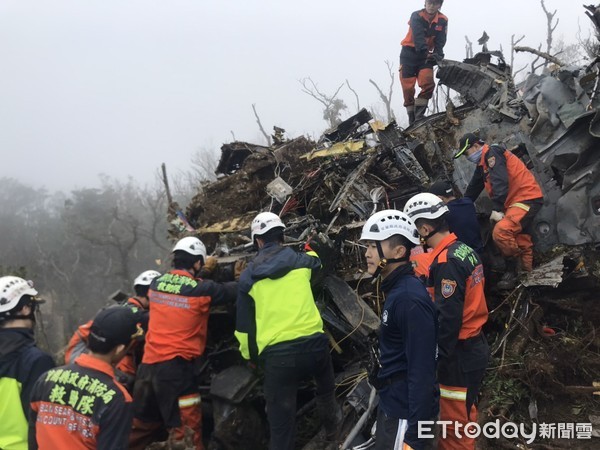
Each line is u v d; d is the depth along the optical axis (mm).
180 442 3562
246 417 4082
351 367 4559
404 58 8078
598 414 4051
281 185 6184
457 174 5988
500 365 4363
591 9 6004
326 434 3973
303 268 3711
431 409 2621
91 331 2500
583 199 5008
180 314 3955
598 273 4957
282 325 3482
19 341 3027
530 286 4789
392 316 2688
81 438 2381
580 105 5441
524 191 4844
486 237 5406
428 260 3568
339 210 5480
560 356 4383
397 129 6012
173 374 3898
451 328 3088
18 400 2934
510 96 6344
